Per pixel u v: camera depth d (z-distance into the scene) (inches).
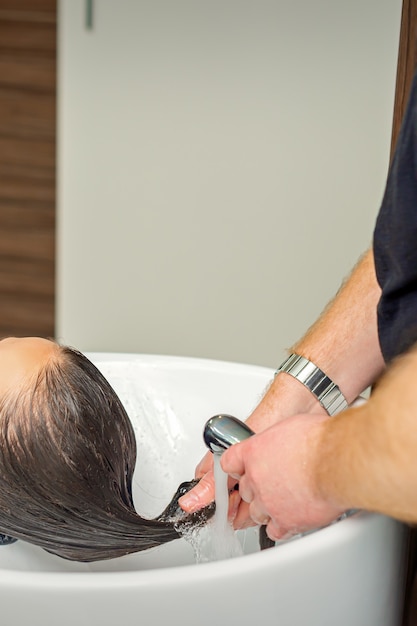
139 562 28.4
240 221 62.4
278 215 61.6
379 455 18.5
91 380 26.3
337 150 59.0
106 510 25.5
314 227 61.3
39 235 77.4
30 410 24.3
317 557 21.4
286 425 22.0
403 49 32.2
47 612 20.2
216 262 64.1
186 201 63.0
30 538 25.8
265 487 21.9
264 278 63.6
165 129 61.3
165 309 66.6
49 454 24.3
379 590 24.3
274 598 21.2
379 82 56.7
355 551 22.2
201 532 26.9
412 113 21.2
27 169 75.3
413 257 22.5
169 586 20.1
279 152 59.9
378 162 58.7
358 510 23.0
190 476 31.7
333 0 55.4
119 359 32.9
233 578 20.5
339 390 28.4
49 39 70.7
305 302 63.6
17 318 80.0
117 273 66.4
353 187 59.7
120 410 27.2
